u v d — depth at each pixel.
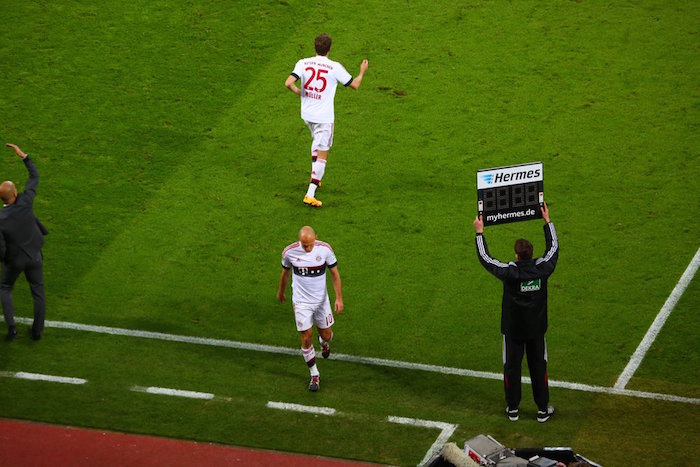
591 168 55.31
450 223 52.03
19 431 38.72
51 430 38.81
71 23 67.19
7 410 39.88
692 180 54.28
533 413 40.22
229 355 43.84
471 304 46.91
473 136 57.78
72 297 47.59
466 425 39.41
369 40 64.94
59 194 54.56
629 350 43.81
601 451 37.84
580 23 65.81
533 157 56.09
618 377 42.16
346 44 64.69
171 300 47.44
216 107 60.62
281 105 60.69
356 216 52.69
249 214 53.00
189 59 64.25
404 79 62.09
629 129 57.84
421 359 43.56
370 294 47.66
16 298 47.66
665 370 42.53
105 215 53.16
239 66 63.59
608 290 47.53
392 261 49.69
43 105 60.97
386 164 56.22
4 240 42.16
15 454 37.44
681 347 43.88
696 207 52.56
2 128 59.22
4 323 45.50
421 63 63.19
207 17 67.44
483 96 60.62
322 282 40.56
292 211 53.09
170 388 41.53
